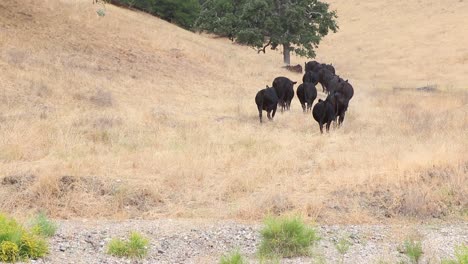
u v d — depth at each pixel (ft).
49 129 87.56
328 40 328.29
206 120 108.47
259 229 50.08
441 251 44.68
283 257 43.68
